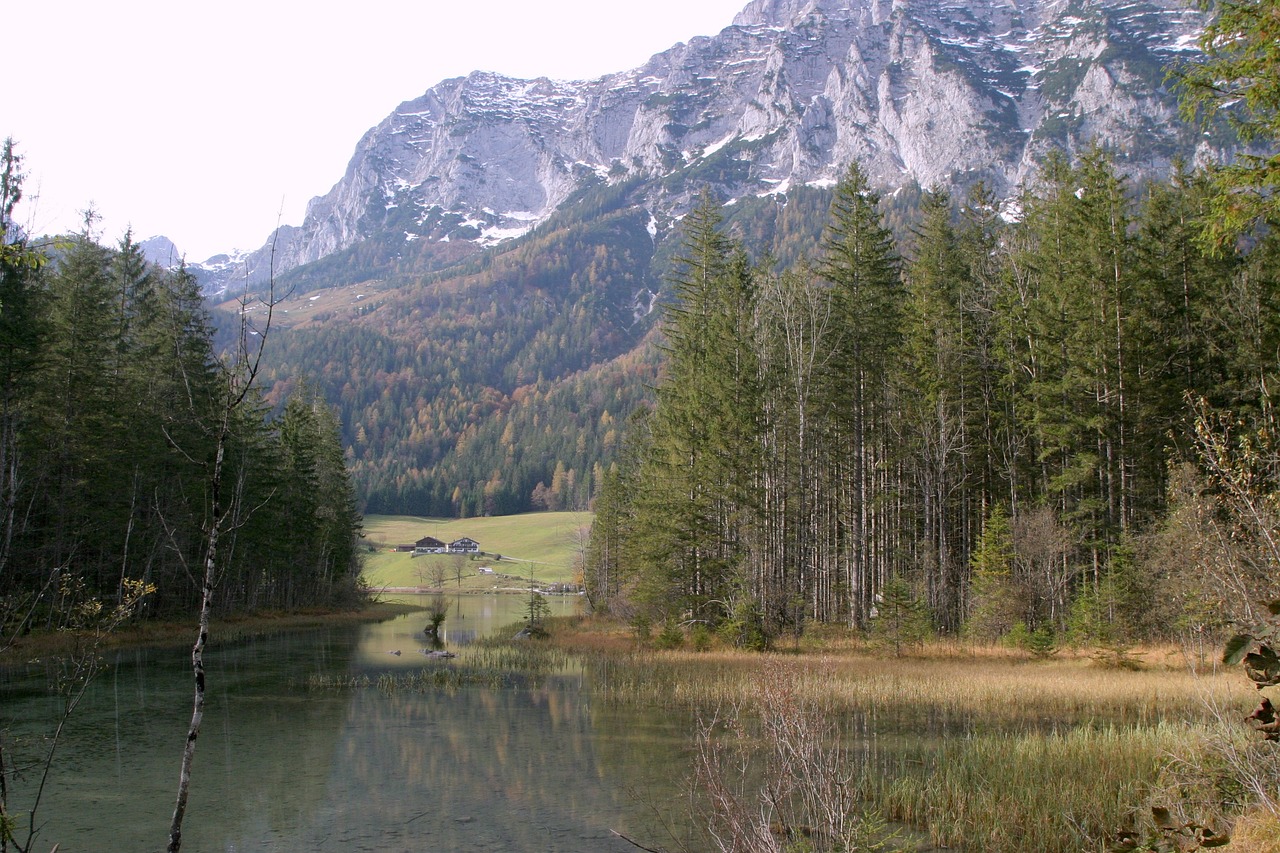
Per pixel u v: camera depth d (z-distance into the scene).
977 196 51.00
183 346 40.88
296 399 71.12
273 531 53.53
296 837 12.78
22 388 31.52
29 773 16.11
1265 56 10.37
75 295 35.81
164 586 42.94
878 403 44.69
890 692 23.66
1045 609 35.91
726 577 38.53
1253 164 10.77
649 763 17.16
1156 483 37.09
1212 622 13.17
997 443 44.12
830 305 42.56
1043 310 39.91
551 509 186.88
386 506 184.75
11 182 12.66
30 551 33.41
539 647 39.28
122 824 13.25
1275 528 8.39
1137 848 6.78
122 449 37.41
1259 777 9.22
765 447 39.59
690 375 43.31
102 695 24.22
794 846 9.70
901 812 13.56
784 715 10.76
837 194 43.81
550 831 13.00
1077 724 19.92
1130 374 35.75
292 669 31.52
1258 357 31.06
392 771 16.62
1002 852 11.57
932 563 41.81
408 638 46.47
